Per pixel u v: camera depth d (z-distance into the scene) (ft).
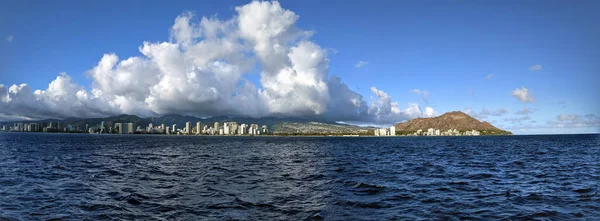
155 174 116.37
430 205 65.21
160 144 459.73
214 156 221.46
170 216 57.21
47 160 169.48
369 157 212.02
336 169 134.41
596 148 315.58
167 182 96.63
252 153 261.03
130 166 145.59
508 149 322.75
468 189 83.35
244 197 73.46
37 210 60.54
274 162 172.04
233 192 79.66
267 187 87.40
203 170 130.52
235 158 202.59
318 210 61.57
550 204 65.05
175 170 130.11
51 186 86.99
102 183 93.56
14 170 121.19
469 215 57.36
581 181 95.86
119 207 63.41
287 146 427.74
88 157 196.95
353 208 63.10
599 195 73.20
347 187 86.99
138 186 88.58
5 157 186.09
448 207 63.31
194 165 152.76
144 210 61.26
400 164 158.30
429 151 291.58
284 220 54.75
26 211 59.72
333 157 212.84
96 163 157.48
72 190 81.35
